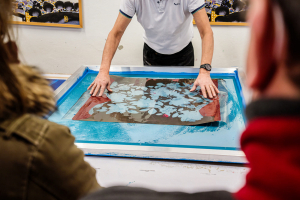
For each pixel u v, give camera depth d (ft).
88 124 3.52
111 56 5.07
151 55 6.31
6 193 1.29
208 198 0.82
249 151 0.70
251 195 0.65
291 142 0.61
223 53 8.19
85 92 4.49
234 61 8.25
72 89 4.60
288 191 0.59
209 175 2.68
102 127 3.44
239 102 4.01
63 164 1.35
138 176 2.69
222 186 2.55
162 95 4.33
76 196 1.42
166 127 3.42
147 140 3.16
